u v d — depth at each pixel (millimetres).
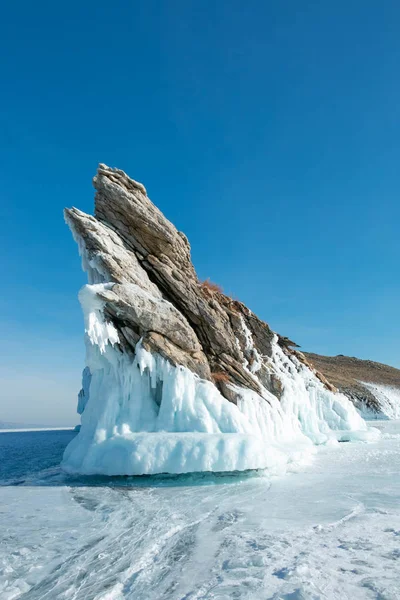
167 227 17766
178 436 12109
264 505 8844
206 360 16219
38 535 7230
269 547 6254
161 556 6145
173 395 13922
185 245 19266
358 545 6160
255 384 17438
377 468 13062
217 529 7312
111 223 17219
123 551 6387
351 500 8984
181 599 4727
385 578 4977
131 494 10258
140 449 11750
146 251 17500
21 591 5141
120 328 14633
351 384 50906
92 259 15352
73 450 13867
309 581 4941
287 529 7125
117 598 4871
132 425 13484
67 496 10148
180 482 11461
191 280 18281
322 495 9562
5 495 10359
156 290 16500
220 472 11633
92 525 7770
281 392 19688
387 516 7672
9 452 20328
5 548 6617
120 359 14500
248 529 7234
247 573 5348
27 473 13469
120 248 16281
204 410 13719
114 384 14312
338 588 4746
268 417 16281
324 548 6086
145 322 14578
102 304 13891
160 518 8102
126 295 14328
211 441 11766
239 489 10484
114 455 11992
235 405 14562
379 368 66500
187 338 15492
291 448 14672
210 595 4770
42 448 22391
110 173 17469
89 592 5059
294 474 12266
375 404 46656
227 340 17844
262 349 22141
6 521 8102
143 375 14547
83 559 6113
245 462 11398
